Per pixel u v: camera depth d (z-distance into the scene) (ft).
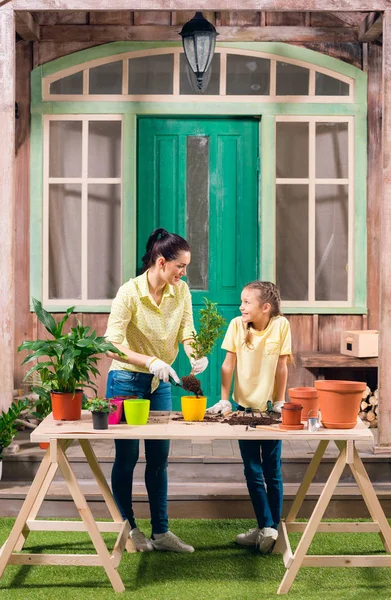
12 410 14.55
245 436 10.26
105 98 18.17
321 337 18.51
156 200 18.57
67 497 13.74
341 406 10.68
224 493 13.88
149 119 18.44
